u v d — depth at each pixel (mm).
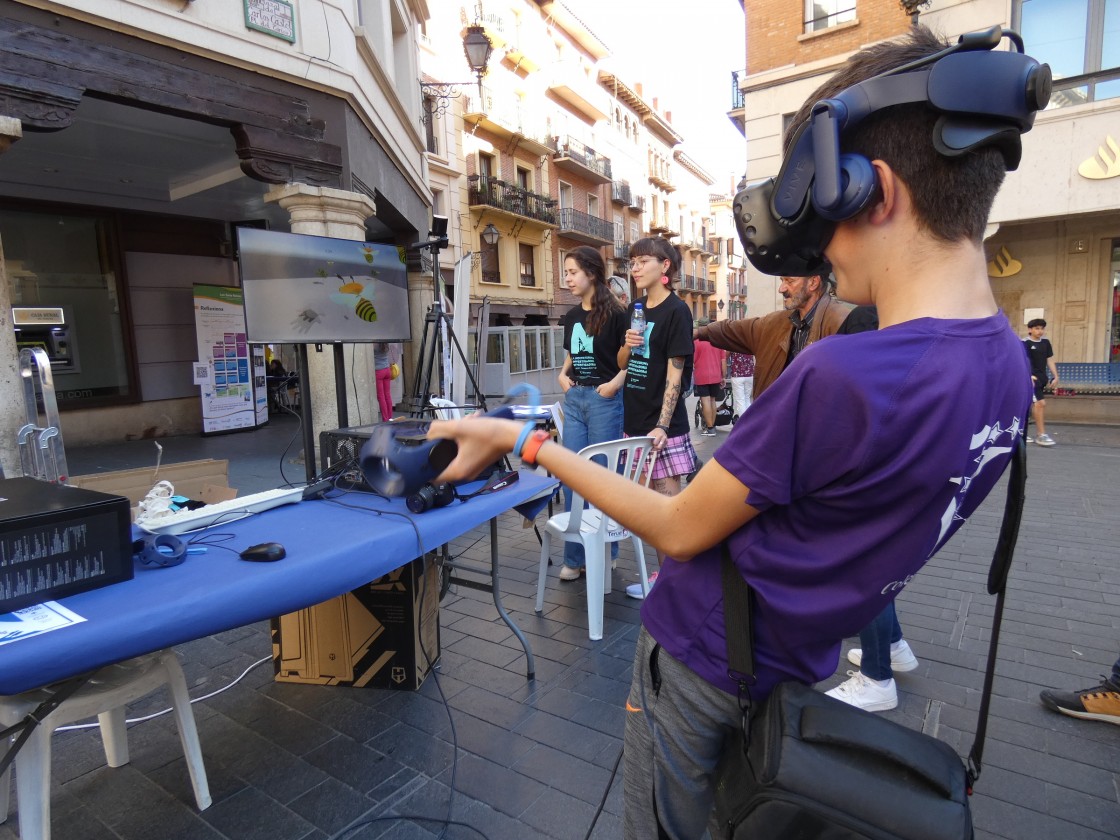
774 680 815
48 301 8422
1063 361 10797
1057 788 1974
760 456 703
